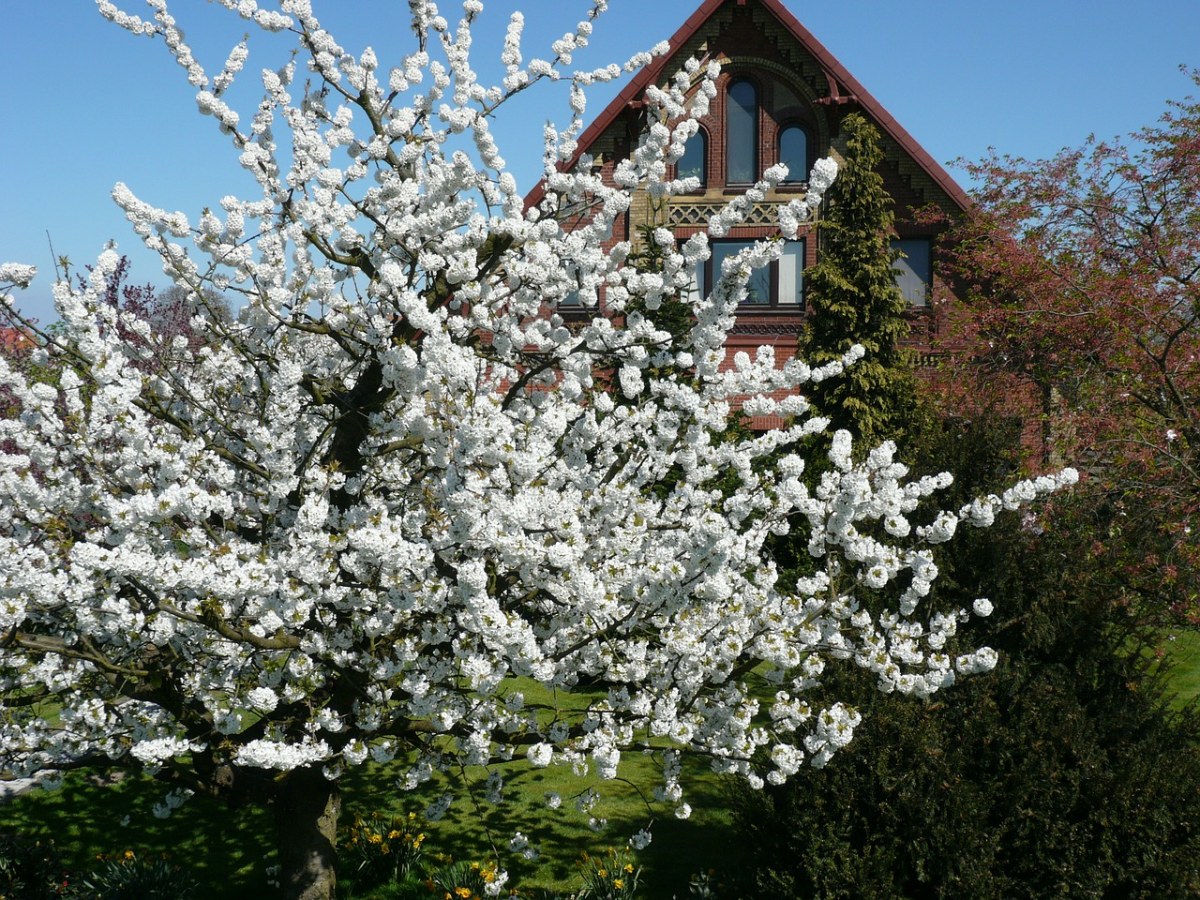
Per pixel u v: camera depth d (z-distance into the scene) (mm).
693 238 5336
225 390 6352
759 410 5648
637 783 8773
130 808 8188
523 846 6594
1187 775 5371
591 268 5859
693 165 20016
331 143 5641
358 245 5414
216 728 4973
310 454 5316
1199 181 14742
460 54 5875
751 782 5328
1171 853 5145
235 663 5289
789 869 5637
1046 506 7949
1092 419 11484
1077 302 13438
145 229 5164
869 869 5262
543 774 8969
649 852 7406
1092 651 5781
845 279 16797
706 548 4562
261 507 5367
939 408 13508
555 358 5664
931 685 5207
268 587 4391
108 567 3904
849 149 17125
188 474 5242
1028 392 14141
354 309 5402
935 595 5793
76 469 5641
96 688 5430
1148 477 10258
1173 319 12523
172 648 5051
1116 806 5219
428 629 4781
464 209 5348
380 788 8625
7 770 5293
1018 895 5293
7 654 4875
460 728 5277
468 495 4367
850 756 5500
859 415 16281
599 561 5461
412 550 4281
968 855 5141
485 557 5043
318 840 6102
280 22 5430
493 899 6250
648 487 6590
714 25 19641
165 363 6047
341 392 5625
